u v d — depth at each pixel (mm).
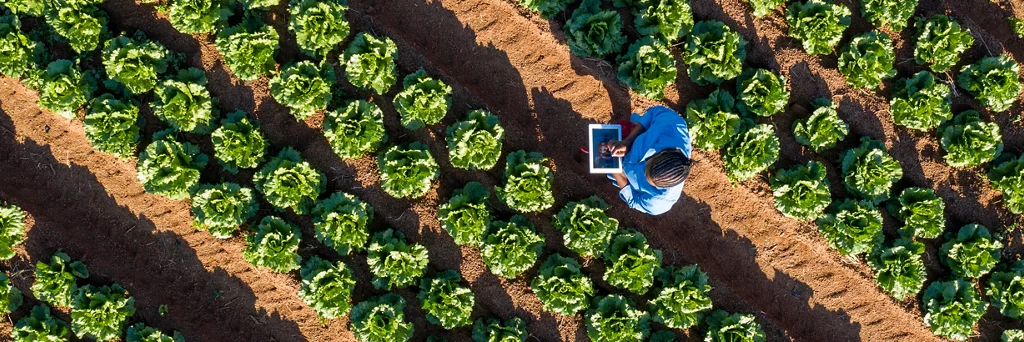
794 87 12734
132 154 12156
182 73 11859
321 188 12141
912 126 12539
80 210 12406
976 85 12609
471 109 12406
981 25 12992
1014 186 12453
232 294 12453
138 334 12102
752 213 12711
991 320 12852
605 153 10586
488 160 12023
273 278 12328
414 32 12688
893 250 12438
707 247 12875
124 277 12344
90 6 11969
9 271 12234
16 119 12305
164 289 12461
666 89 12594
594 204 12188
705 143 12156
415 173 11789
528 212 12516
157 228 12414
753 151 12008
